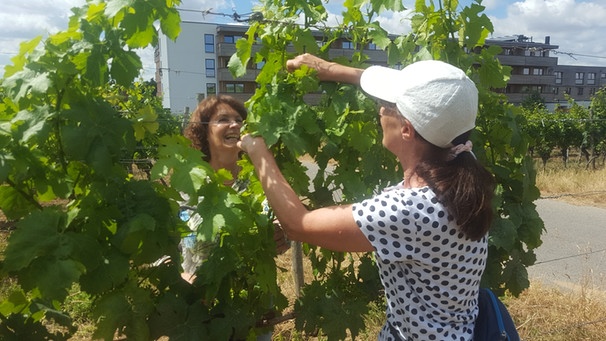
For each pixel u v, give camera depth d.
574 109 19.62
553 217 9.50
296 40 1.98
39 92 1.45
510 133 2.59
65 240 1.46
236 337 1.92
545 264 6.54
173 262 1.75
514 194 2.67
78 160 1.50
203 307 1.82
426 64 1.56
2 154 1.44
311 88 1.95
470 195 1.45
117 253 1.56
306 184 2.03
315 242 1.64
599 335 4.21
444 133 1.50
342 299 2.29
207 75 48.66
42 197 1.65
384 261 1.54
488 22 2.35
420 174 1.53
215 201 1.71
